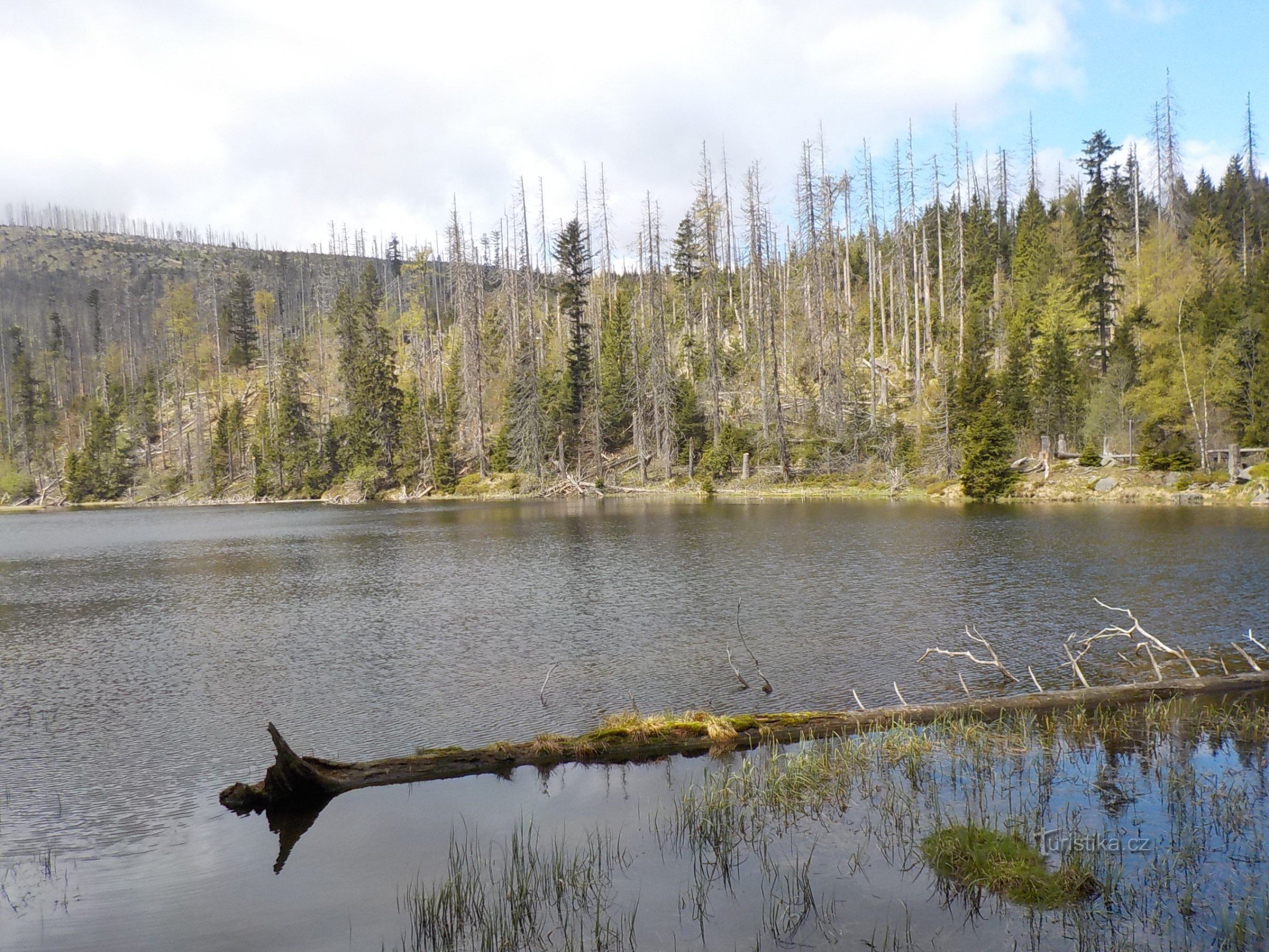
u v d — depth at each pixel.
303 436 96.75
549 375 84.31
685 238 90.50
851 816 9.47
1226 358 53.09
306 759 11.09
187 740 13.48
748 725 12.40
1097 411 57.50
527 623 21.45
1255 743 11.20
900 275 92.62
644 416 79.62
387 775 11.31
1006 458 55.69
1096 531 35.38
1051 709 12.96
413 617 22.75
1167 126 82.00
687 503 61.78
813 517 47.16
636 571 29.34
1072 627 18.98
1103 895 7.39
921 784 10.25
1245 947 6.40
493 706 14.66
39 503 103.38
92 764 12.48
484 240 109.81
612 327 88.94
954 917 7.19
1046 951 6.55
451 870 8.67
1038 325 71.44
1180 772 10.26
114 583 30.66
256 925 7.69
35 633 22.03
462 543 40.78
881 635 18.81
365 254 173.50
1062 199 102.31
